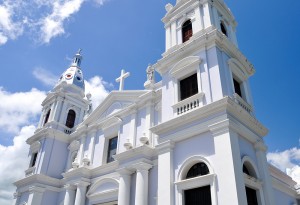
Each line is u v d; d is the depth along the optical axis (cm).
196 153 1142
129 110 1791
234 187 948
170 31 1647
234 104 1127
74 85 2650
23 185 2142
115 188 1570
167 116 1352
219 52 1321
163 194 1146
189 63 1362
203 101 1228
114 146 1836
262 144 1266
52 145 2234
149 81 1817
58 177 2155
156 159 1419
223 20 1617
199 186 1062
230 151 1015
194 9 1559
